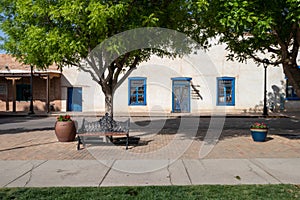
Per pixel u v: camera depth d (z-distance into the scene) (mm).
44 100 26484
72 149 9000
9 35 9656
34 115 22656
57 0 8055
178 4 8820
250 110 24828
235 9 7512
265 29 7949
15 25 9516
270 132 13062
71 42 7719
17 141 10586
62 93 26188
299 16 7367
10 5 9547
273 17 8578
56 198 4816
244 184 5543
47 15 8141
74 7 7082
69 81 26125
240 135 12156
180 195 4930
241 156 7961
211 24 10055
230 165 6957
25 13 8023
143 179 5887
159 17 8766
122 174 6234
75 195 4938
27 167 6820
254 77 24797
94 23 7188
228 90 24906
